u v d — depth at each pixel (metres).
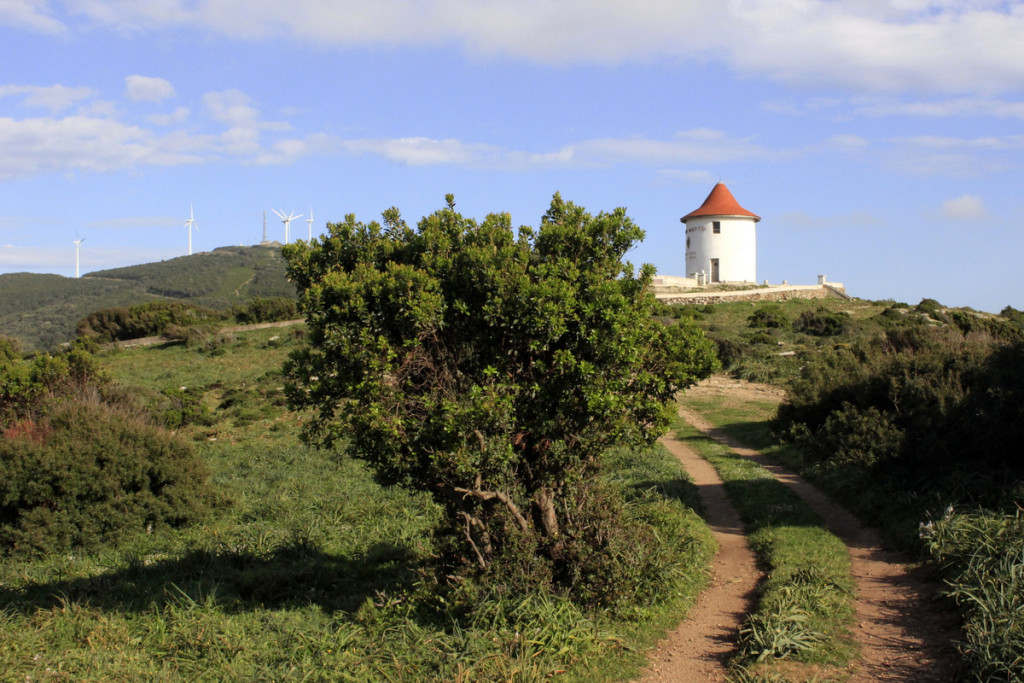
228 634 8.68
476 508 9.57
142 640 8.73
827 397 19.62
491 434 8.12
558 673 7.54
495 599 8.67
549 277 8.29
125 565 11.97
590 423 8.79
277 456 20.48
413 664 7.72
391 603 9.29
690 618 9.16
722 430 24.02
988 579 8.15
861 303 51.09
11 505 13.30
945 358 16.38
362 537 13.48
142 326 47.16
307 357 8.12
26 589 10.88
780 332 40.16
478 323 8.51
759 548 11.79
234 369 35.41
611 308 8.05
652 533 10.83
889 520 12.27
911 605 8.87
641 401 9.00
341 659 7.93
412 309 7.71
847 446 15.41
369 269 8.24
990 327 29.41
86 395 20.62
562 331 7.89
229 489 17.25
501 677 7.30
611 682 7.45
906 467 13.82
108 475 13.81
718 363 9.74
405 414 8.10
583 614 8.77
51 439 13.93
